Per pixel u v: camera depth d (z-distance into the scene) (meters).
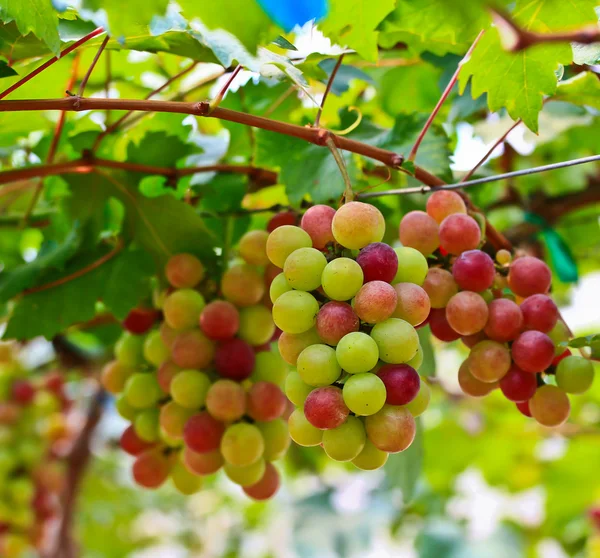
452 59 0.53
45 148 0.53
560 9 0.38
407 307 0.35
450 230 0.39
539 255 0.61
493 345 0.38
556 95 0.47
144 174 0.49
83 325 0.60
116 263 0.49
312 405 0.33
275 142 0.49
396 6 0.42
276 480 0.45
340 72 0.53
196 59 0.43
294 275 0.34
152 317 0.50
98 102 0.38
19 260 0.62
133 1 0.32
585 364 0.38
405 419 0.34
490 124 0.58
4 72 0.41
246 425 0.42
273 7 0.30
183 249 0.49
